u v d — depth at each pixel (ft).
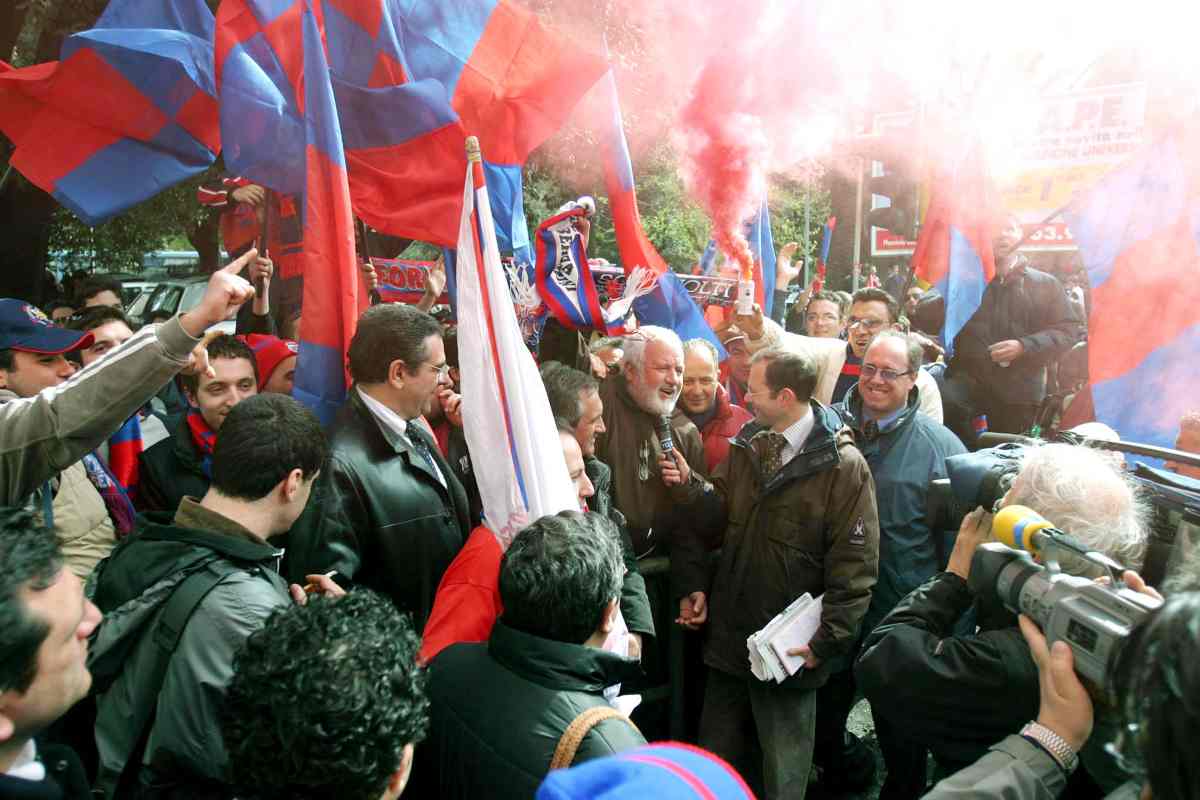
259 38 10.38
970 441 19.38
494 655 6.02
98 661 5.74
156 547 6.12
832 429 10.36
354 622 4.55
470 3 11.91
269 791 4.24
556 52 12.03
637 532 11.35
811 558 10.46
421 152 10.95
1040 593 5.11
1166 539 6.60
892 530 11.76
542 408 8.31
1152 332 13.64
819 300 19.03
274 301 15.48
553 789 3.09
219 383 9.50
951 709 6.04
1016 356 18.31
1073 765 4.75
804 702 10.67
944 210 17.61
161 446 9.84
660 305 13.28
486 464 8.30
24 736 4.42
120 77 10.66
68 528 8.94
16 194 26.30
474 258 8.63
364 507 8.10
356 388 8.52
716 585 11.07
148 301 33.47
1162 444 13.28
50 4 24.04
